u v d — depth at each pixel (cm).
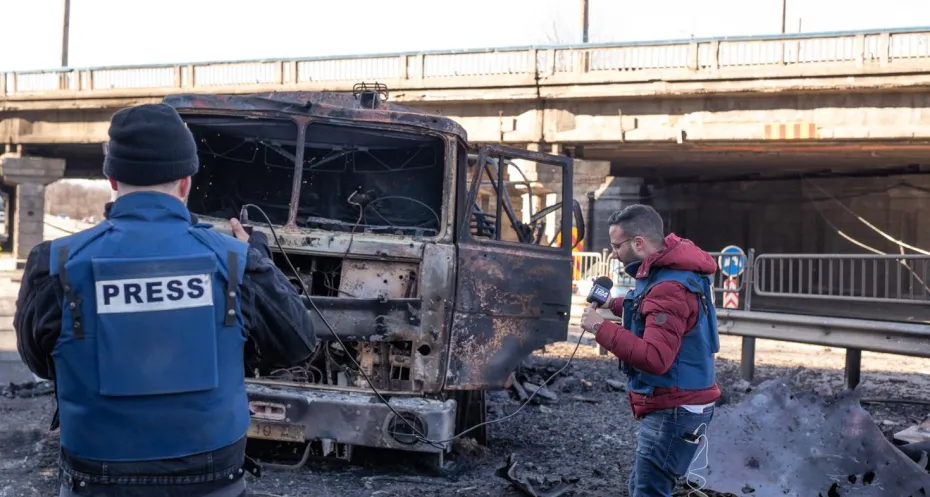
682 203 3734
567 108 2480
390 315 600
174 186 235
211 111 640
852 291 1102
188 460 219
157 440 216
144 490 216
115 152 229
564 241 685
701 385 373
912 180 2981
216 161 701
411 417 580
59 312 219
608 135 2436
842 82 2138
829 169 3114
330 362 629
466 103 2564
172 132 232
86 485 217
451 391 657
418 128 631
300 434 584
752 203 3509
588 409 901
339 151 682
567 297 679
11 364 902
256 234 266
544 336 663
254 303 233
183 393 218
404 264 619
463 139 644
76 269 218
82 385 216
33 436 685
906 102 2134
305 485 571
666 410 373
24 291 225
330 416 582
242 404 232
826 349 1477
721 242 3619
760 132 2278
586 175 2508
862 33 2116
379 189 692
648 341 360
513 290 646
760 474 537
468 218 634
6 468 586
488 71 2502
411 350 609
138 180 228
